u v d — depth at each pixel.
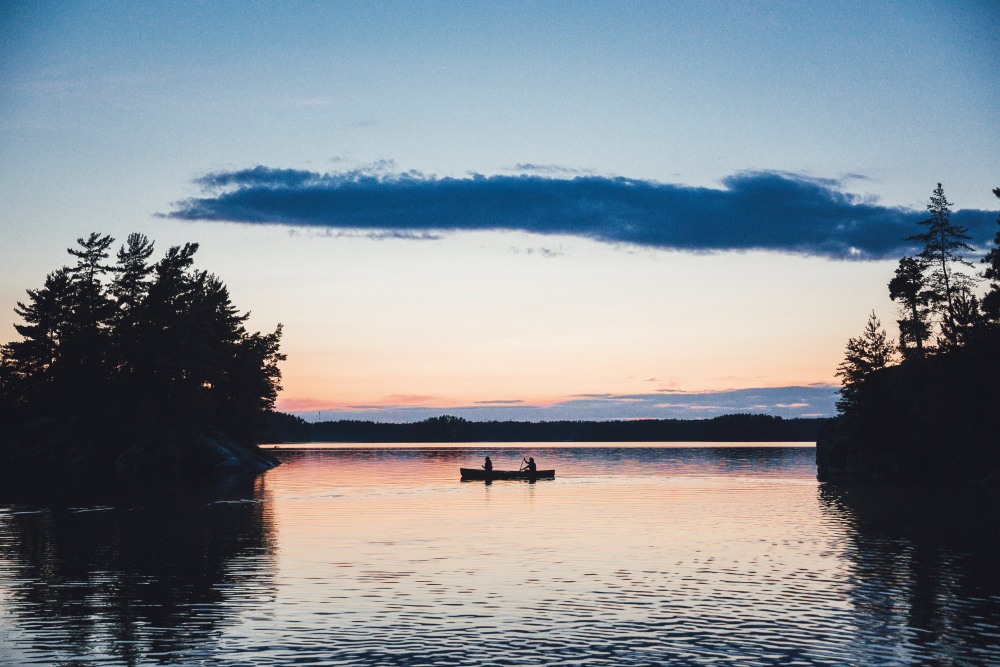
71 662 16.61
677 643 17.88
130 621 19.64
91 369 102.38
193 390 97.00
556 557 28.52
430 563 27.27
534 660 16.72
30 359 106.81
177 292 102.75
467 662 16.58
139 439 93.38
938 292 86.31
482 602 21.50
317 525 38.19
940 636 18.44
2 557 29.27
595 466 103.31
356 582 24.05
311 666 16.34
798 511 44.88
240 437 113.12
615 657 16.94
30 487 65.38
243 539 33.50
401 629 18.89
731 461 119.75
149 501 52.16
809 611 20.61
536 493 57.50
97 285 106.62
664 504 48.62
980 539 33.50
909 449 75.38
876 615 20.23
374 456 147.75
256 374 113.69
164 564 27.47
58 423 102.94
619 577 24.83
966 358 69.62
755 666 16.39
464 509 45.50
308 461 122.06
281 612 20.47
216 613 20.36
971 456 68.19
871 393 78.38
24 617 20.06
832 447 83.38
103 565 27.36
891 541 32.72
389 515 42.53
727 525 38.00
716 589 23.12
